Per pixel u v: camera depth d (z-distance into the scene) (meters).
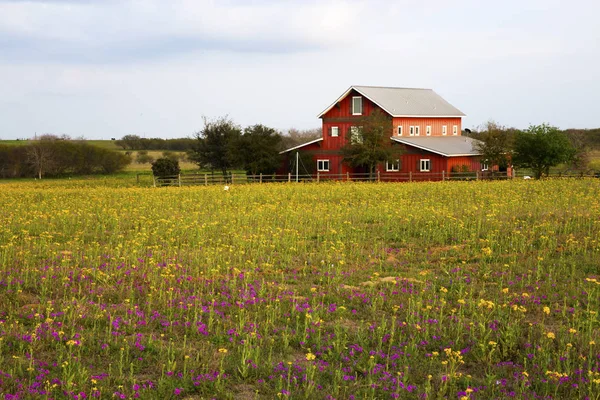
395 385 9.02
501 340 10.51
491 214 22.70
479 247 18.23
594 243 17.59
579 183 37.31
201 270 15.80
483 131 60.28
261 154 59.56
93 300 13.01
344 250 18.36
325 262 16.84
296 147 62.03
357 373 9.58
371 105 60.06
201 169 69.50
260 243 18.81
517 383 9.02
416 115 61.16
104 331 11.12
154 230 21.56
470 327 11.09
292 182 52.53
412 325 11.18
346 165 60.38
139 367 9.55
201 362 9.70
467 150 56.97
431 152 55.66
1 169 79.62
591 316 11.29
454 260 16.72
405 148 57.28
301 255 17.84
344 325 11.62
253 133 60.62
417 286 14.10
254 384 9.12
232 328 11.26
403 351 10.26
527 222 21.30
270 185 45.19
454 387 8.96
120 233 21.77
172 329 11.23
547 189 33.12
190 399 8.62
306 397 8.53
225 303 12.59
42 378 8.89
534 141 51.88
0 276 14.54
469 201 28.52
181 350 10.17
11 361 9.60
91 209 28.59
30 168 79.56
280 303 12.68
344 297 13.33
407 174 57.00
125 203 31.11
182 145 139.62
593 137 109.88
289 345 10.63
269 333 11.16
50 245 19.16
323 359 10.01
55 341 10.41
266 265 16.06
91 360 9.74
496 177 54.12
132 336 10.69
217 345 10.59
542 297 12.94
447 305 12.66
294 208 27.69
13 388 8.62
